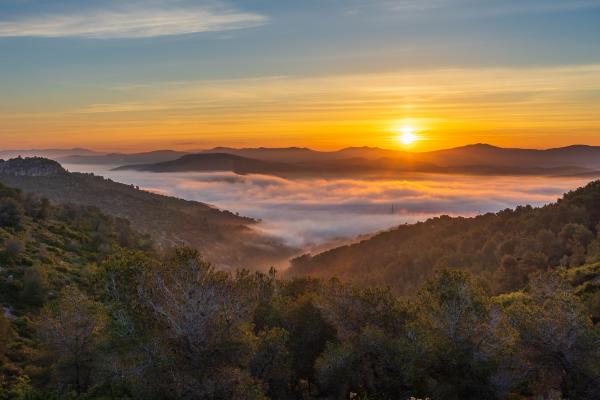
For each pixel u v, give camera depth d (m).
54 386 29.56
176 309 22.89
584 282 50.47
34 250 68.44
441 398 24.86
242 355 23.36
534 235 101.69
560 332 25.70
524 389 28.30
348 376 27.50
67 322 29.31
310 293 37.47
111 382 23.27
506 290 73.69
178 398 21.69
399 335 29.92
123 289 23.92
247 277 26.19
